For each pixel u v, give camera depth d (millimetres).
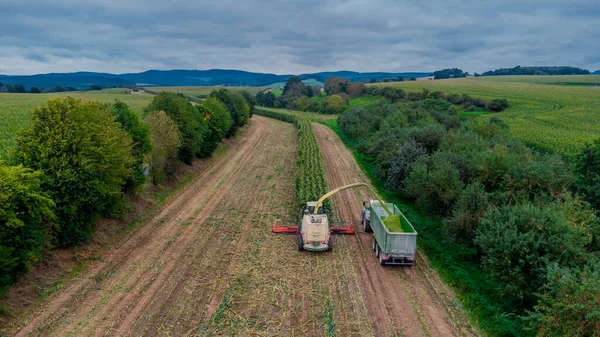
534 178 20516
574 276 11742
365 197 31109
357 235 23156
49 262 16812
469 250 20703
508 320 14258
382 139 39000
